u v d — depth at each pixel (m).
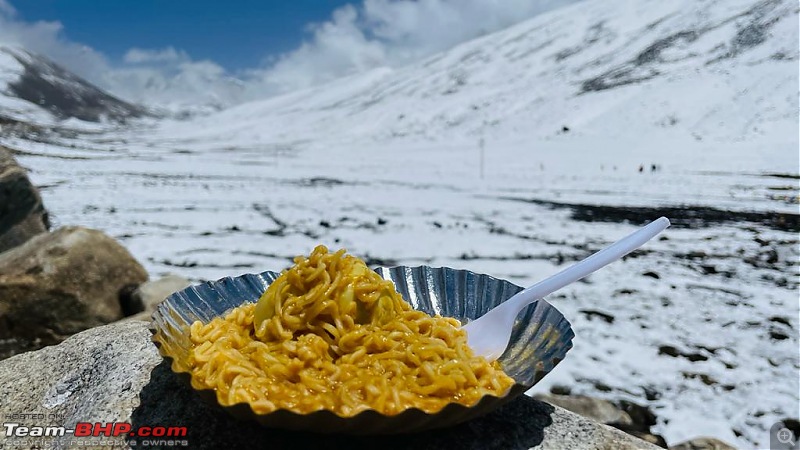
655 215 16.22
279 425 1.65
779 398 5.27
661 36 87.81
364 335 2.11
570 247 12.41
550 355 2.14
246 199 20.81
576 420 2.21
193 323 2.29
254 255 11.95
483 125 69.88
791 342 6.57
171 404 2.13
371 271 2.29
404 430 1.68
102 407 2.14
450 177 29.72
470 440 2.02
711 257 10.93
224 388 1.87
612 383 5.62
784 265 10.26
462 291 2.81
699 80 60.78
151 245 12.77
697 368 5.94
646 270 9.91
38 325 6.21
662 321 7.34
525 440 2.06
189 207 18.72
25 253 6.66
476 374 2.08
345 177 30.34
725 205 17.89
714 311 7.70
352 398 1.84
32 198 8.86
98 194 21.98
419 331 2.27
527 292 2.42
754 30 72.38
